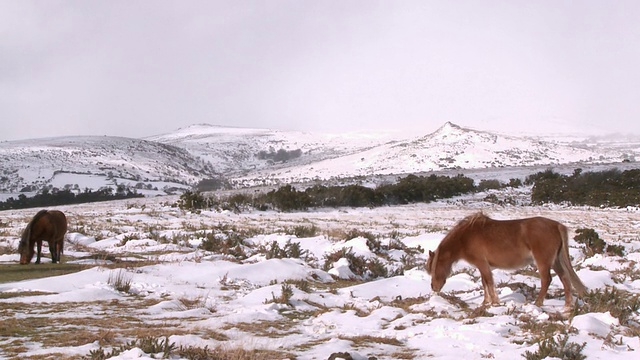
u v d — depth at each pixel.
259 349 6.76
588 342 7.12
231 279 12.55
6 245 18.02
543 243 9.23
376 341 7.39
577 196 54.03
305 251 17.36
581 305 9.25
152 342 6.43
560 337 6.89
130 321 8.23
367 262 16.27
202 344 6.82
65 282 11.13
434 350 6.91
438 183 59.22
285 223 34.09
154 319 8.46
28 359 6.03
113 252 17.47
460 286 12.62
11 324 7.65
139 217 35.28
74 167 154.75
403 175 84.75
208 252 17.23
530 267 15.87
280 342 7.14
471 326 8.03
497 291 10.98
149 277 12.27
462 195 60.62
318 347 6.94
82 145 199.38
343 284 13.63
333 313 9.33
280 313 9.28
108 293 10.30
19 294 10.02
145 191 115.31
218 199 46.97
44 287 10.68
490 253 9.66
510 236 9.50
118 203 54.88
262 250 17.55
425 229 30.95
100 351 6.08
